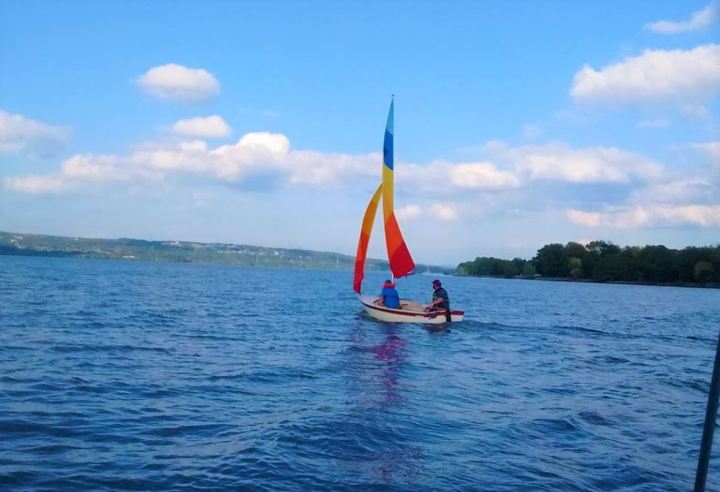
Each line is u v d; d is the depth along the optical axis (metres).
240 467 6.84
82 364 13.26
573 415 10.02
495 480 6.76
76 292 38.50
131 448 7.46
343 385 11.91
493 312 36.62
